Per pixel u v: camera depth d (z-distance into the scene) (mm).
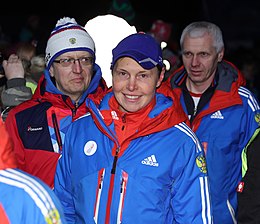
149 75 5258
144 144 5340
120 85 5266
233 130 6863
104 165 5340
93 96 6117
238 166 6930
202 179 5410
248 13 23109
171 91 5562
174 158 5340
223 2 22234
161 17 19328
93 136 5469
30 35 16531
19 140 6234
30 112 6270
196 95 7094
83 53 6230
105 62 7383
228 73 7039
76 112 6258
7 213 3795
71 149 5535
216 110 6898
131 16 12430
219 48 7000
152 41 5305
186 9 19500
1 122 3807
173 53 11070
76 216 5512
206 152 6789
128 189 5270
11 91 6969
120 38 7418
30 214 3822
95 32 7406
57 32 6281
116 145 5352
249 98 6988
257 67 15594
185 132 5418
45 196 3865
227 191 6824
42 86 6410
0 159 3807
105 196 5309
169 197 5367
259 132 6934
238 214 6984
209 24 7035
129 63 5207
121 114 5395
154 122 5293
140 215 5246
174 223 5414
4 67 7219
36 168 6207
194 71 6945
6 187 3812
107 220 5289
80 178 5426
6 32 20703
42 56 8148
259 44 18516
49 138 6203
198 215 5367
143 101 5297
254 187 6891
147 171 5285
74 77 6203
